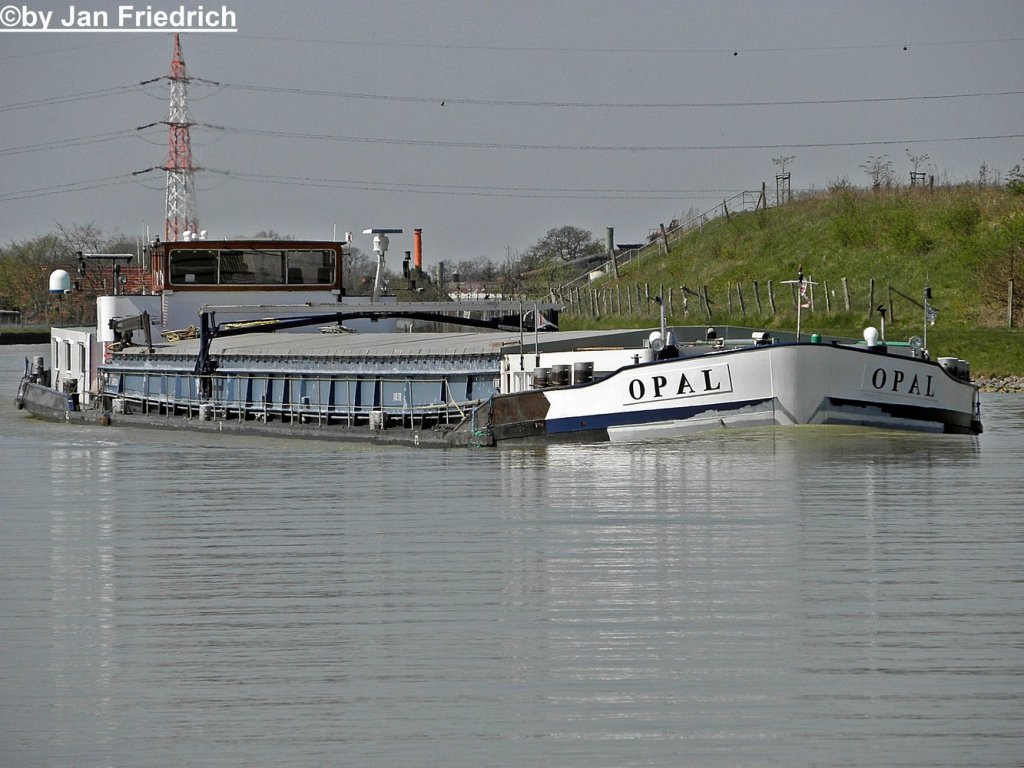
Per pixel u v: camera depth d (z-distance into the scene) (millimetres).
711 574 49594
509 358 90812
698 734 34188
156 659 40562
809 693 36906
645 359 85188
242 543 57188
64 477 80500
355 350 104062
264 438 103625
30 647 41938
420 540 56875
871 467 75062
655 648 40781
